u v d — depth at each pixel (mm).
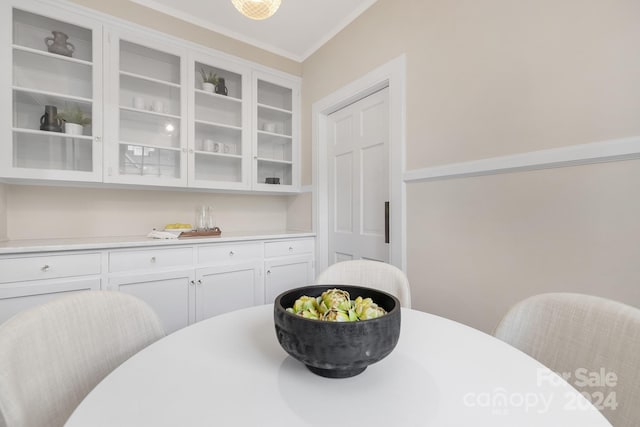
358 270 1329
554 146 1170
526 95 1254
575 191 1123
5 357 501
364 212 2221
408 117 1776
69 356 636
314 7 2119
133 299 825
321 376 586
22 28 1749
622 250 1016
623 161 1015
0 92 1613
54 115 1830
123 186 2082
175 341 738
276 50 2668
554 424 450
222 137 2518
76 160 1875
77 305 698
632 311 648
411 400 508
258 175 2666
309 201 2723
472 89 1448
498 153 1345
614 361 632
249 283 2275
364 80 2088
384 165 2049
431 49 1646
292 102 2797
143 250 1838
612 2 1035
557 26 1167
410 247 1758
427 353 686
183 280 1978
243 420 454
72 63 1880
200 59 2285
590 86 1082
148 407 480
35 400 533
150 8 2078
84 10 1830
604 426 448
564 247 1149
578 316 727
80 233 2074
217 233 2320
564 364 718
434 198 1627
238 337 769
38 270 1537
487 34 1391
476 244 1435
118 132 1946
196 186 2268
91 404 483
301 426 442
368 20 2078
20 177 1658
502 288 1334
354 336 529
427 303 1660
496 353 685
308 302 681
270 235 2379
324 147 2609
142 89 2152
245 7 1265
